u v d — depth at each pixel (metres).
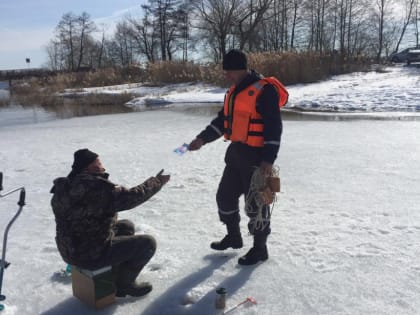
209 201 5.45
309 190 5.73
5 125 15.72
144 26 63.00
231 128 3.53
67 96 29.80
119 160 8.11
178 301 3.17
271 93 3.35
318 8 45.38
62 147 9.95
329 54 29.17
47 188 6.43
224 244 3.88
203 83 29.02
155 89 29.28
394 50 55.12
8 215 5.24
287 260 3.74
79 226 2.88
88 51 75.56
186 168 7.26
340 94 19.50
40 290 3.40
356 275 3.45
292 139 9.61
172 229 4.57
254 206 3.54
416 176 6.20
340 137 9.68
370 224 4.48
